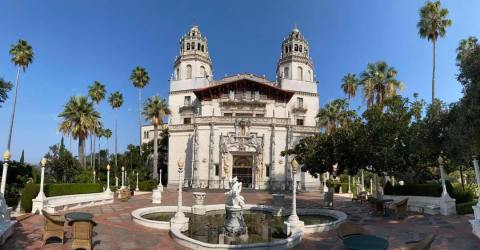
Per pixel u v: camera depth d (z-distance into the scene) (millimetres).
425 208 22203
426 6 36781
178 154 58875
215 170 54562
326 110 53406
